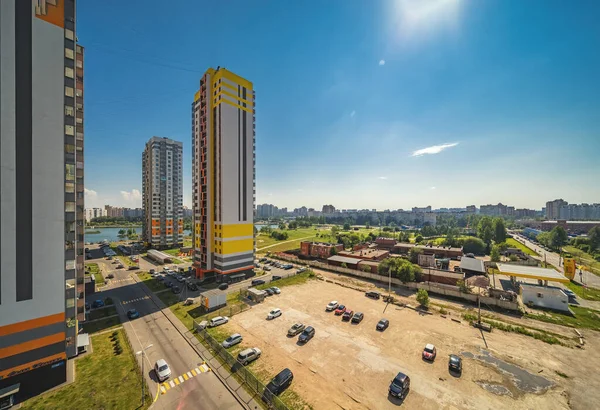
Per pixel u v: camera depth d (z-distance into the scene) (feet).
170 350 111.86
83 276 116.88
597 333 127.24
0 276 81.46
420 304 161.79
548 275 182.29
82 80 116.57
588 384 89.71
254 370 96.84
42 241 88.53
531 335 123.65
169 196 407.64
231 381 91.15
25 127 86.02
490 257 310.65
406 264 206.59
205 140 225.15
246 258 231.09
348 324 136.26
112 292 194.18
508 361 103.14
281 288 200.23
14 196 83.76
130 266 272.51
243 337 122.11
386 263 220.02
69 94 98.22
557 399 82.69
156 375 94.27
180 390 86.63
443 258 309.42
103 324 138.31
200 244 230.27
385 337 122.21
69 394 85.25
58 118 92.07
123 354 108.58
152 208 393.50
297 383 89.61
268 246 434.71
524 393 85.15
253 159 240.94
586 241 397.80
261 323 137.69
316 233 638.94
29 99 86.94
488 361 102.94
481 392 85.56
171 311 156.15
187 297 181.16
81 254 115.75
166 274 247.50
